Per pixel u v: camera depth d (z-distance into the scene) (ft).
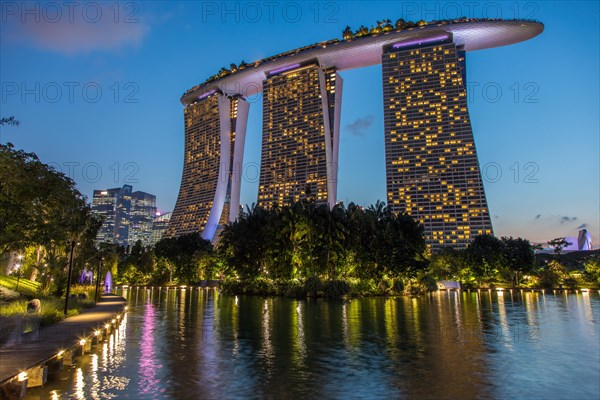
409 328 111.45
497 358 73.67
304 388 55.52
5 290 138.72
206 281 430.61
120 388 55.72
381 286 266.57
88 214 208.85
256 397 51.93
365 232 265.34
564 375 62.44
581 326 117.19
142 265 482.28
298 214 256.73
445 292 333.01
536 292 338.95
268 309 168.45
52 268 175.42
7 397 51.06
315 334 100.53
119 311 133.90
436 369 65.62
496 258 400.06
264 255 276.21
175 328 111.34
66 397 52.19
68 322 103.76
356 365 68.08
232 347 83.66
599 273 377.71
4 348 68.64
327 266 246.68
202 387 56.03
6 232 115.65
